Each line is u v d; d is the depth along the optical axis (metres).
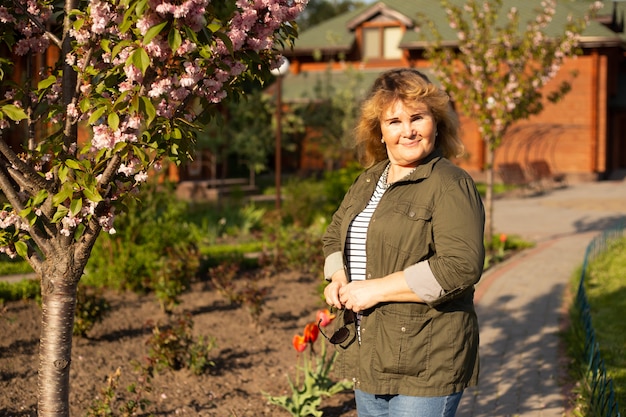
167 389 5.80
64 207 3.00
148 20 2.46
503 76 13.09
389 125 2.94
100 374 6.02
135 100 2.58
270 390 5.88
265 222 16.44
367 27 32.31
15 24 3.43
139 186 3.20
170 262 8.52
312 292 9.48
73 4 3.28
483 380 6.13
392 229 2.83
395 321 2.78
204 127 2.97
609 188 27.52
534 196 25.08
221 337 7.36
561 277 10.71
